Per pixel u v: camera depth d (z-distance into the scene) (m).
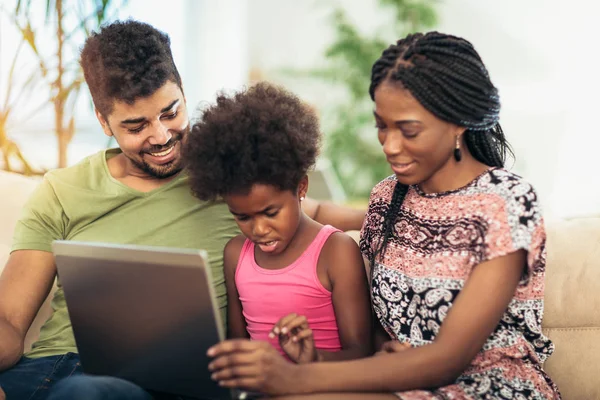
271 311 1.37
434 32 1.23
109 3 2.45
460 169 1.26
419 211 1.29
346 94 3.70
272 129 1.26
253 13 3.74
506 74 3.52
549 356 1.38
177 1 3.54
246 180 1.22
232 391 1.12
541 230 1.20
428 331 1.25
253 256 1.40
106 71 1.41
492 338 1.24
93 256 1.12
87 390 1.11
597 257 1.46
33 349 1.50
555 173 3.21
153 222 1.52
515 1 3.48
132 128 1.44
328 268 1.34
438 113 1.16
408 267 1.28
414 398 1.10
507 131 3.22
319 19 3.71
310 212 1.61
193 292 1.06
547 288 1.46
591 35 3.36
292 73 3.74
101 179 1.55
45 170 2.56
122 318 1.15
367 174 3.64
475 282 1.16
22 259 1.49
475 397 1.16
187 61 3.60
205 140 1.26
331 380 1.08
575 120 3.30
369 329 1.33
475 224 1.20
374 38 3.65
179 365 1.15
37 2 2.56
